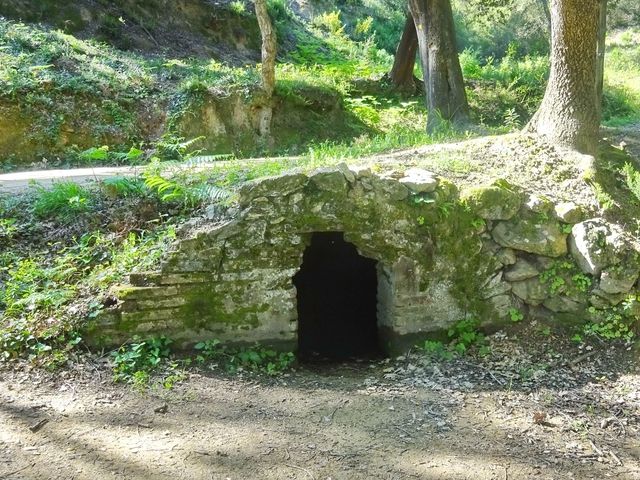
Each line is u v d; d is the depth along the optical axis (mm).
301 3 25484
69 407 4441
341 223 5664
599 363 5555
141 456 3955
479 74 20172
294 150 13484
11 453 3873
